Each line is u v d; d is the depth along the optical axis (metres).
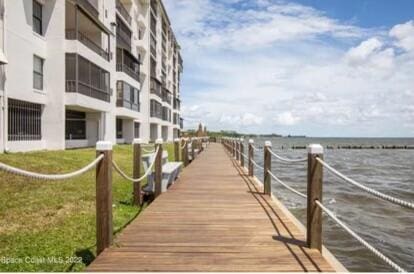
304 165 30.78
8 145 15.88
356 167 33.09
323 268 4.10
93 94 22.66
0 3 15.20
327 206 13.23
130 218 7.13
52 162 13.62
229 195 8.70
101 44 25.94
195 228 5.77
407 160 45.00
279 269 4.07
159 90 46.34
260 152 41.44
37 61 18.67
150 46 41.59
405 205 2.80
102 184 4.64
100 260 4.33
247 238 5.22
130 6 34.97
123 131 35.38
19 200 8.18
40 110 19.05
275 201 7.96
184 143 16.55
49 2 19.33
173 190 9.42
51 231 6.22
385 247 8.90
